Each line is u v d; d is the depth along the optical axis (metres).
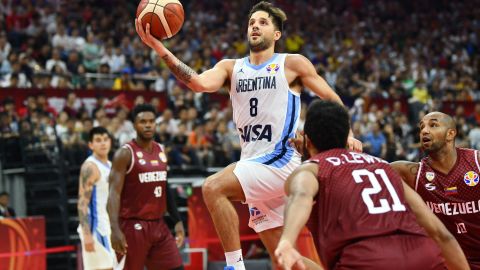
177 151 14.61
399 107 19.52
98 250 9.04
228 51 21.72
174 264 7.71
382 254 3.77
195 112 16.25
